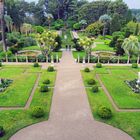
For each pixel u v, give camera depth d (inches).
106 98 1258.0
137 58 2212.1
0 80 1488.7
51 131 912.3
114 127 946.7
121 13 4702.3
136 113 1077.1
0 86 1427.2
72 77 1641.2
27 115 1041.5
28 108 1119.6
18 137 868.6
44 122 982.4
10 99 1224.2
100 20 4160.9
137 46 2143.2
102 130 923.4
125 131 915.4
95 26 4114.2
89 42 2224.4
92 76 1675.7
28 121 986.7
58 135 884.6
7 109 1108.5
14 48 2516.0
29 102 1196.5
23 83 1496.1
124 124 969.5
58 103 1182.3
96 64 1975.9
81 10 5211.6
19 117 1021.2
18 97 1251.2
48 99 1229.1
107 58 2178.9
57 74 1717.5
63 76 1663.4
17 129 920.3
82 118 1021.8
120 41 2503.7
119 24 4030.5
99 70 1856.5
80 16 5216.5
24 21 4736.7
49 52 2198.6
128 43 2153.1
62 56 2393.0
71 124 968.9
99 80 1585.9
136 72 1830.7
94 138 866.8
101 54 2544.3
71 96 1279.5
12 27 3870.6
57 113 1067.3
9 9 3924.7
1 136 870.4
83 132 907.4
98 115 1043.9
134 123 978.1
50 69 1800.0
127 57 2332.7
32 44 3065.9
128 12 4692.4
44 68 1903.3
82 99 1240.2
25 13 5196.9
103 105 1155.9
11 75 1688.0
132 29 3732.8
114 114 1063.0
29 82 1518.2
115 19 4015.8
